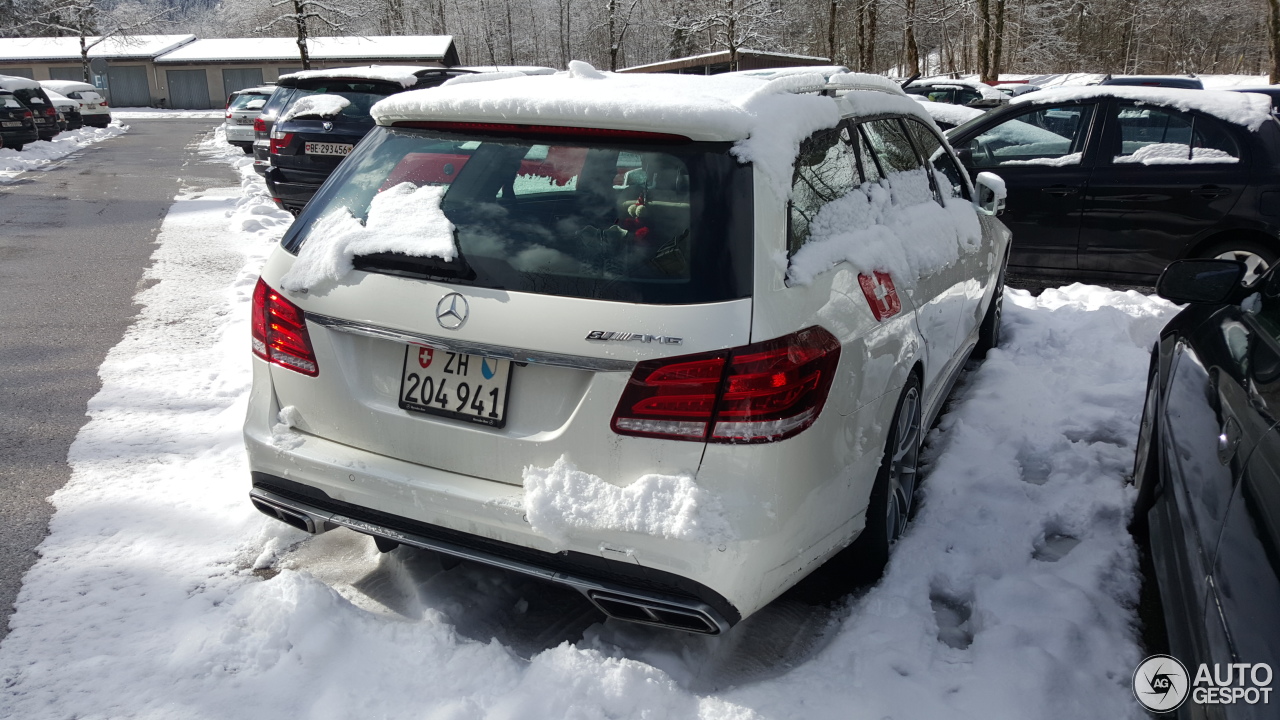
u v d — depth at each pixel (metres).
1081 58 54.69
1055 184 6.93
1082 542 3.32
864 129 3.23
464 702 2.36
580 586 2.32
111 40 55.00
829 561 3.16
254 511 3.48
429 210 2.51
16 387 4.86
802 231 2.48
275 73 55.03
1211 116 6.59
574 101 2.40
